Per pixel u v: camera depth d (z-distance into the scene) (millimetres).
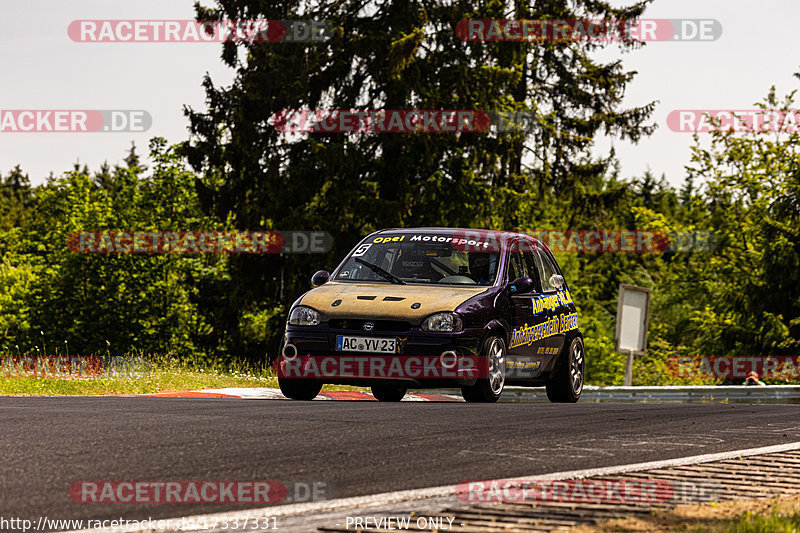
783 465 18438
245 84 84812
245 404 25594
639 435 21625
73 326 119312
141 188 125250
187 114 91438
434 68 85688
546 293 33969
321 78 85938
